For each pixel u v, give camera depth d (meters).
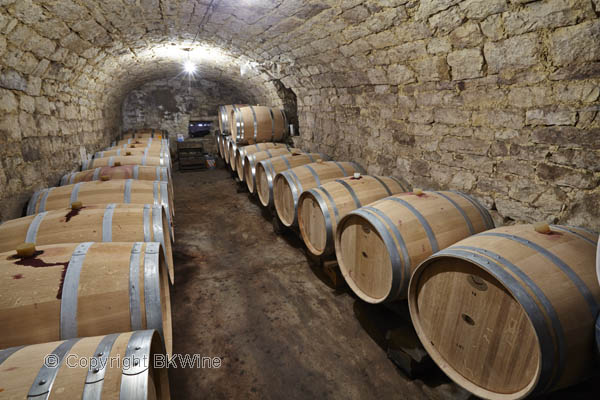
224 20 4.12
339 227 2.99
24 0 2.41
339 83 5.24
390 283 2.41
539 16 2.11
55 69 3.86
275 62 5.97
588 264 1.67
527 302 1.45
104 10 3.22
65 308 1.56
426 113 3.76
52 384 1.07
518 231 2.02
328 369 2.43
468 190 3.32
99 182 3.47
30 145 3.53
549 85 2.41
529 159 2.68
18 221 2.52
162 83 11.31
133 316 1.65
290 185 4.12
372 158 4.96
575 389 1.83
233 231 5.14
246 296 3.37
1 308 1.50
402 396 2.19
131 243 2.01
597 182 2.24
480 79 2.95
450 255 1.81
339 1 3.05
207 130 12.12
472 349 1.82
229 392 2.24
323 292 3.44
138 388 1.10
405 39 3.21
